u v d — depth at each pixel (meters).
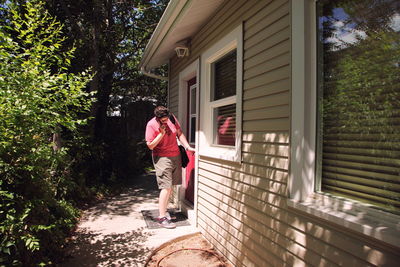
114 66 8.05
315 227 1.70
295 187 1.88
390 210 1.35
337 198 1.63
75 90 2.69
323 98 1.76
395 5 1.37
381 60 1.42
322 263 1.64
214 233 3.26
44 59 2.53
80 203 5.21
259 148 2.36
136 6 7.93
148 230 3.79
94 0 6.68
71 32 7.00
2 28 2.32
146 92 12.15
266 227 2.23
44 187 2.57
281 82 2.07
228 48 3.11
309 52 1.82
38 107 2.34
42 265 2.29
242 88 2.64
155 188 7.30
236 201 2.75
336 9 1.69
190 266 2.79
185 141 4.19
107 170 7.64
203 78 3.73
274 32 2.16
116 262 2.84
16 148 2.22
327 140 1.73
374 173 1.43
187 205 4.49
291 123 1.93
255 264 2.37
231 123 3.20
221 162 3.12
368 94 1.48
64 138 5.48
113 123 9.71
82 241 3.39
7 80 2.17
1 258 1.99
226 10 3.01
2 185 2.19
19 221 2.13
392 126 1.35
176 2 3.13
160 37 4.25
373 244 1.33
